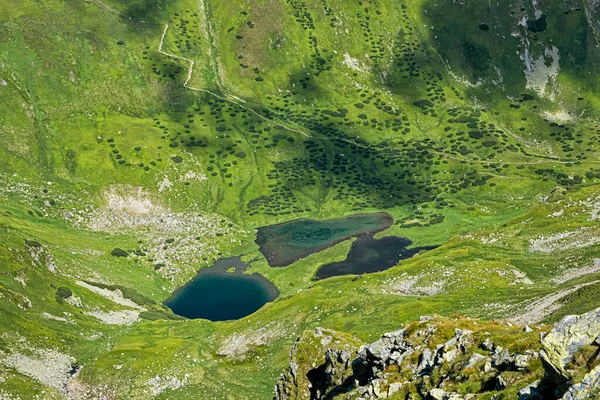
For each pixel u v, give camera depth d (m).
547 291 91.75
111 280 149.75
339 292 117.25
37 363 99.06
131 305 139.50
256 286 160.00
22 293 114.25
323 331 71.25
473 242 138.25
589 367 29.30
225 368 100.25
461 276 115.50
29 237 147.62
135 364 100.81
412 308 99.44
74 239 166.38
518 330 44.12
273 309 116.00
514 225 142.50
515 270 115.44
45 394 91.31
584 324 31.14
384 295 112.81
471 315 90.88
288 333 106.19
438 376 43.22
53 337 108.94
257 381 94.56
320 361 67.56
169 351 106.62
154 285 158.62
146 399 93.00
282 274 165.00
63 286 126.75
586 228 128.88
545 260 118.31
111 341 115.06
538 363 35.72
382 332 91.94
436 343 48.94
